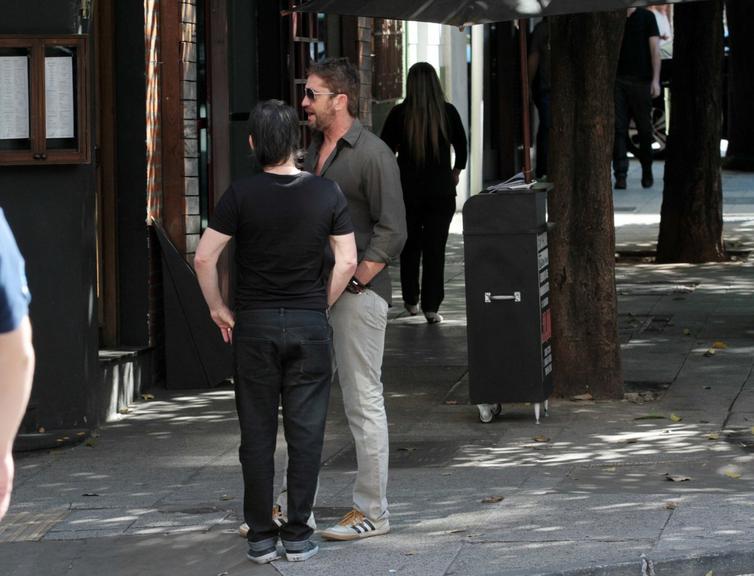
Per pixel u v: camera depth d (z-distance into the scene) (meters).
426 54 58.09
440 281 36.75
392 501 20.91
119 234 29.62
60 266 25.62
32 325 25.62
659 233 47.06
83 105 25.27
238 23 34.97
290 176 17.86
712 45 45.38
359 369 18.92
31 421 25.62
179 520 20.41
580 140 27.33
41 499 21.88
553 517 19.56
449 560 17.91
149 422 27.19
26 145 25.14
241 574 17.95
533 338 25.45
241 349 17.94
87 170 25.70
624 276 43.75
